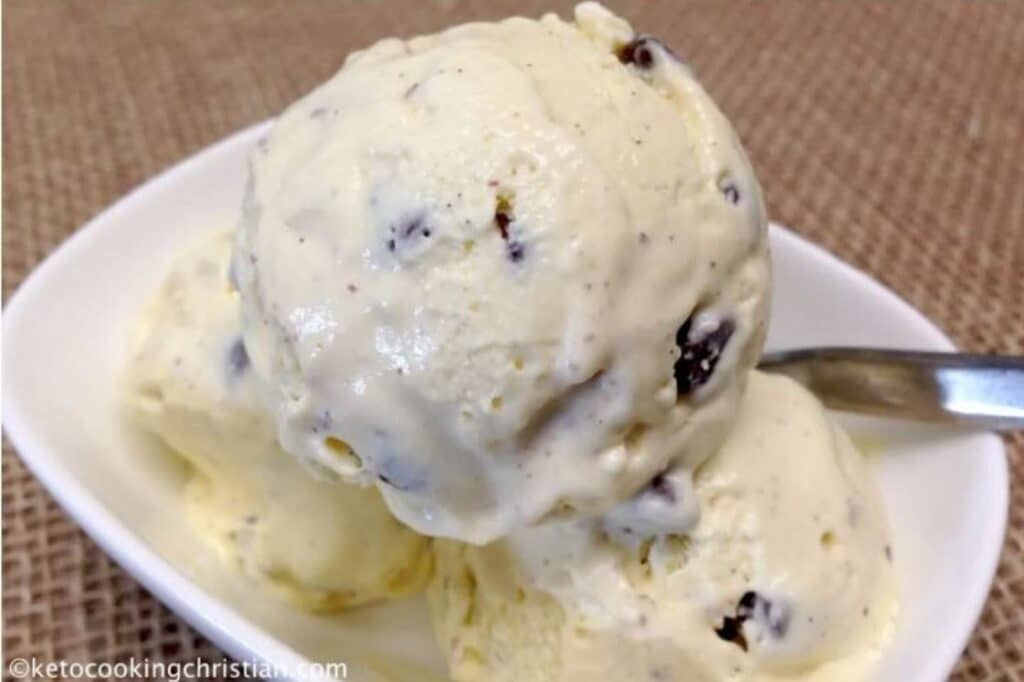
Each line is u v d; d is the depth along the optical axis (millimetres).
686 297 191
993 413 216
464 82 194
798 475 207
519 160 188
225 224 259
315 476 206
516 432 190
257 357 200
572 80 197
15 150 323
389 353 189
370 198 192
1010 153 334
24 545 240
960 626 198
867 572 207
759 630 201
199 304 234
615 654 199
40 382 228
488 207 187
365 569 226
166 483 235
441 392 188
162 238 253
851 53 375
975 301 292
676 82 205
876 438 229
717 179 198
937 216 314
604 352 185
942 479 219
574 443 190
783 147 334
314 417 194
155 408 230
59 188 313
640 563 203
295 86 352
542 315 186
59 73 351
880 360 226
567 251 185
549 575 203
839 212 315
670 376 192
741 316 198
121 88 347
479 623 216
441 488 194
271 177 202
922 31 385
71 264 241
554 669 204
